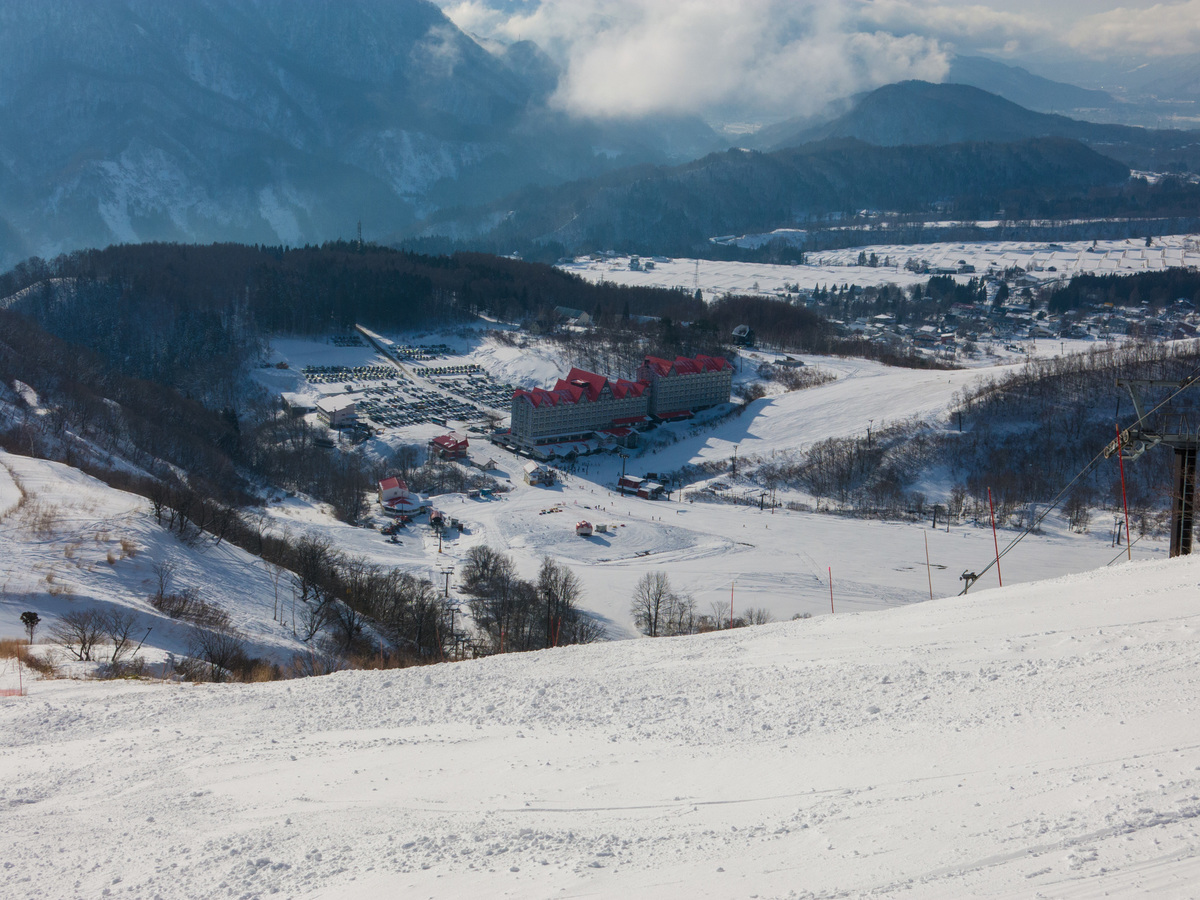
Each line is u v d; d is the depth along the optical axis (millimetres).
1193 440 39656
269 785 21062
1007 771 15242
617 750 21156
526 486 154375
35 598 54219
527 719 25453
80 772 23516
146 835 18203
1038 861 11445
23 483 84500
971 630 27453
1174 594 26828
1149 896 10000
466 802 18297
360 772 21484
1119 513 122438
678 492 150875
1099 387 155625
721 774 18188
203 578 70250
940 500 137000
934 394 172625
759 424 180250
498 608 81375
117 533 70938
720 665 29234
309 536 101500
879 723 20000
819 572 103062
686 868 13305
